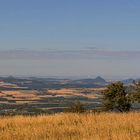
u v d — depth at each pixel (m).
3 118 19.95
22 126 16.62
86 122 17.31
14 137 13.73
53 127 16.02
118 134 13.09
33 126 16.34
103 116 19.34
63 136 13.71
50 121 18.30
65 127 15.80
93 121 17.53
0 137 13.71
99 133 13.74
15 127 16.39
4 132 14.78
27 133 14.34
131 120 17.56
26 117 19.91
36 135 13.98
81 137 13.05
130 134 13.09
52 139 13.01
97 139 12.35
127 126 15.71
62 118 19.03
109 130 14.65
